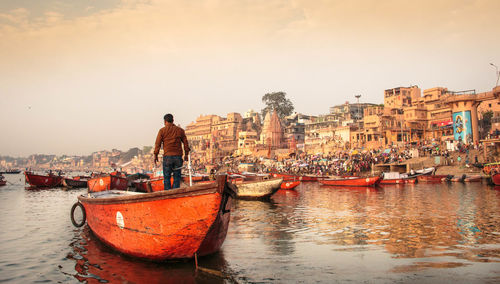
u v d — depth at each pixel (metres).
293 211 18.73
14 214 18.55
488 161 47.22
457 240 10.96
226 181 7.16
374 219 15.45
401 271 7.84
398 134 77.56
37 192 36.56
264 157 90.38
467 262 8.51
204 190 7.22
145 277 7.54
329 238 11.41
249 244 10.54
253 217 16.47
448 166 50.47
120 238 9.04
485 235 11.70
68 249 10.31
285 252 9.55
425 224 13.96
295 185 36.88
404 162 54.91
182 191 7.36
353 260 8.76
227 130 141.38
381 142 71.94
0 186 47.56
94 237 11.95
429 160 52.84
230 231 12.76
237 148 125.56
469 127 57.88
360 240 11.08
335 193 31.55
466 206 19.62
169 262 8.45
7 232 13.26
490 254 9.23
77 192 36.59
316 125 106.56
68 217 17.31
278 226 13.84
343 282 7.15
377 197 26.36
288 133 112.12
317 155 72.06
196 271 7.85
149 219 7.94
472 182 41.97
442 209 18.47
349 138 82.62
